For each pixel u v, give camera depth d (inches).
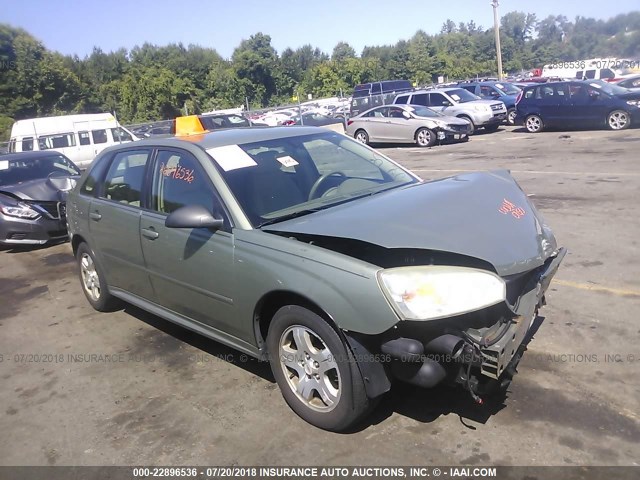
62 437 136.4
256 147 164.2
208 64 3139.8
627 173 386.9
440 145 725.3
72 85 2630.4
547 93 726.5
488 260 114.5
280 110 1184.2
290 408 139.0
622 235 250.8
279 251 127.9
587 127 721.6
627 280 199.2
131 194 181.0
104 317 213.6
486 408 131.1
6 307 237.8
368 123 785.6
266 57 3309.5
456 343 109.7
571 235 258.1
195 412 141.6
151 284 173.5
